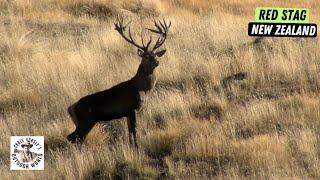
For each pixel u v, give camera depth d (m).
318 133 45.38
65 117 50.81
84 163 41.62
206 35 69.69
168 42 69.19
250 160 41.38
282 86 55.50
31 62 61.34
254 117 47.84
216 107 51.25
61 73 58.44
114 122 49.38
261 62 59.28
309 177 39.22
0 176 40.78
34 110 52.66
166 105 50.72
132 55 65.69
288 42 63.91
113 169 41.38
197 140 44.03
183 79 57.50
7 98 54.59
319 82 55.34
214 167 41.50
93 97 43.94
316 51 61.41
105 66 61.59
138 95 43.72
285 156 41.53
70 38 73.75
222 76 58.19
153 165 42.75
